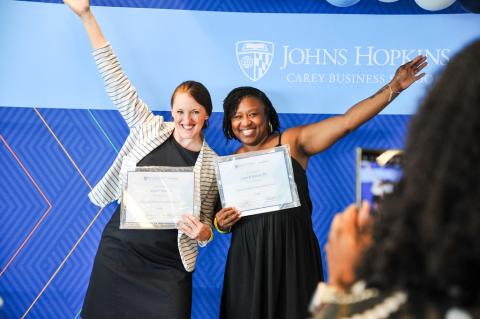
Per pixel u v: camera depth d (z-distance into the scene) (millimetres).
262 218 3086
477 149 744
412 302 767
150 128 3172
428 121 803
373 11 3684
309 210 3213
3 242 3578
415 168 790
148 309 3061
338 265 917
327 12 3672
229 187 3129
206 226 3070
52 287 3617
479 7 3576
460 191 745
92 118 3605
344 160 3723
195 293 3699
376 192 1957
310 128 3336
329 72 3672
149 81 3611
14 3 3539
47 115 3576
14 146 3564
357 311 797
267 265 3061
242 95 3207
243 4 3654
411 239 778
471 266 733
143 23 3604
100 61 3152
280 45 3658
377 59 3678
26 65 3553
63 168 3602
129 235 3100
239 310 3092
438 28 3686
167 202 3105
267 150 3135
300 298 3043
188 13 3623
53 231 3609
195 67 3631
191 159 3162
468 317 731
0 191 3564
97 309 3113
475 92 760
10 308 3590
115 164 3232
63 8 3562
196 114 3107
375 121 3705
